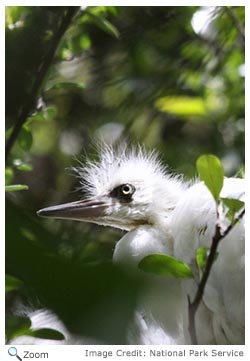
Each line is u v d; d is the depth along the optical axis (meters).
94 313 1.82
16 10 6.35
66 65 10.00
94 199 6.77
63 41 7.32
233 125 9.92
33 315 5.59
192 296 5.83
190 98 9.65
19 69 5.41
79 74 10.41
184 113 9.55
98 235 8.40
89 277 1.83
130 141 9.84
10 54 5.43
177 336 6.20
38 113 6.46
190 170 9.30
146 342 5.85
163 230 6.46
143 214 6.62
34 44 5.64
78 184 10.05
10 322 4.06
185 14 9.71
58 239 2.03
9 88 5.41
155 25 9.88
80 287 1.82
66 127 10.70
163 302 5.93
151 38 9.98
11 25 6.22
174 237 6.14
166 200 6.63
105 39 9.98
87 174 7.76
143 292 1.90
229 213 3.77
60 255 1.90
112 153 7.39
